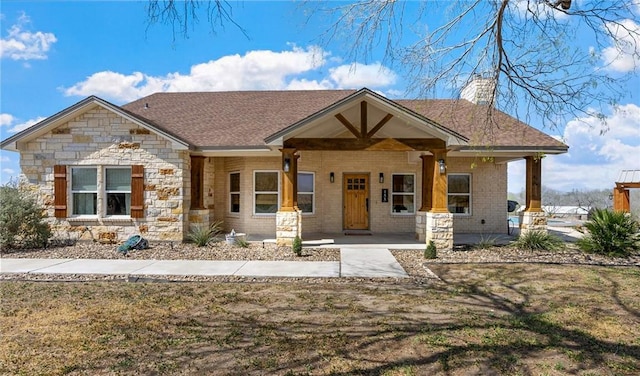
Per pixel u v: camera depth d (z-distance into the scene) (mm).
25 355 4359
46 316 5684
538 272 8773
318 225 15867
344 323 5414
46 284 7695
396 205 16109
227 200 15914
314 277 8219
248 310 6023
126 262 9766
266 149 12797
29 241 11820
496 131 13594
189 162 13445
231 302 6453
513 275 8500
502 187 16234
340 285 7688
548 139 13516
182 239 12695
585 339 4844
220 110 16859
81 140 12750
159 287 7484
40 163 12742
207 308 6117
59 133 12758
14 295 6832
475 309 6098
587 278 8148
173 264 9523
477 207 16156
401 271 8781
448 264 9703
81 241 12672
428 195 13305
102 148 12758
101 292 7070
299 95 18688
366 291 7219
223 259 10281
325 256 10711
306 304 6344
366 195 16172
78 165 12758
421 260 10242
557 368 4047
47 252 11086
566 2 6488
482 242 12641
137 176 12672
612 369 4039
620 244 10578
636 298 6703
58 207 12656
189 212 13289
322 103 17344
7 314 5770
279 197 15148
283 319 5594
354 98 11070
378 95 10961
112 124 12766
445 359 4242
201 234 12414
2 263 9586
